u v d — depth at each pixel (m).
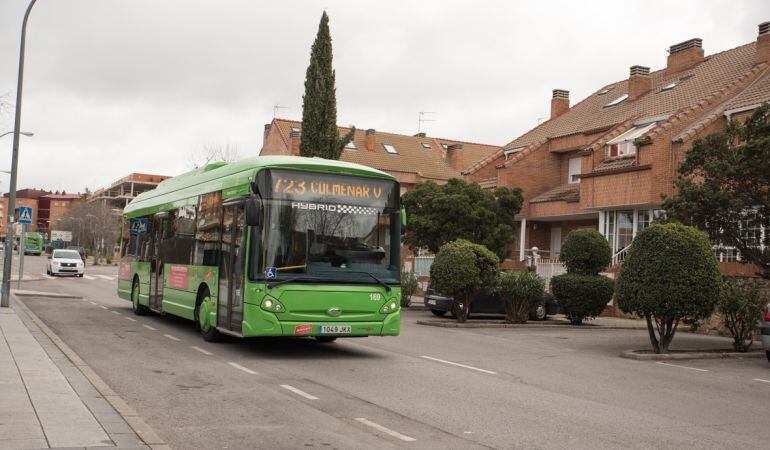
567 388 9.98
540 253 35.38
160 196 18.48
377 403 8.33
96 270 55.22
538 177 34.84
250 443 6.32
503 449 6.41
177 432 6.66
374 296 12.12
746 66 28.86
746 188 16.48
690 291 13.97
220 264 13.12
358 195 12.32
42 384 8.12
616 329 21.12
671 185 25.16
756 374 12.34
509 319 21.19
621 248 27.84
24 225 26.66
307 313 11.69
